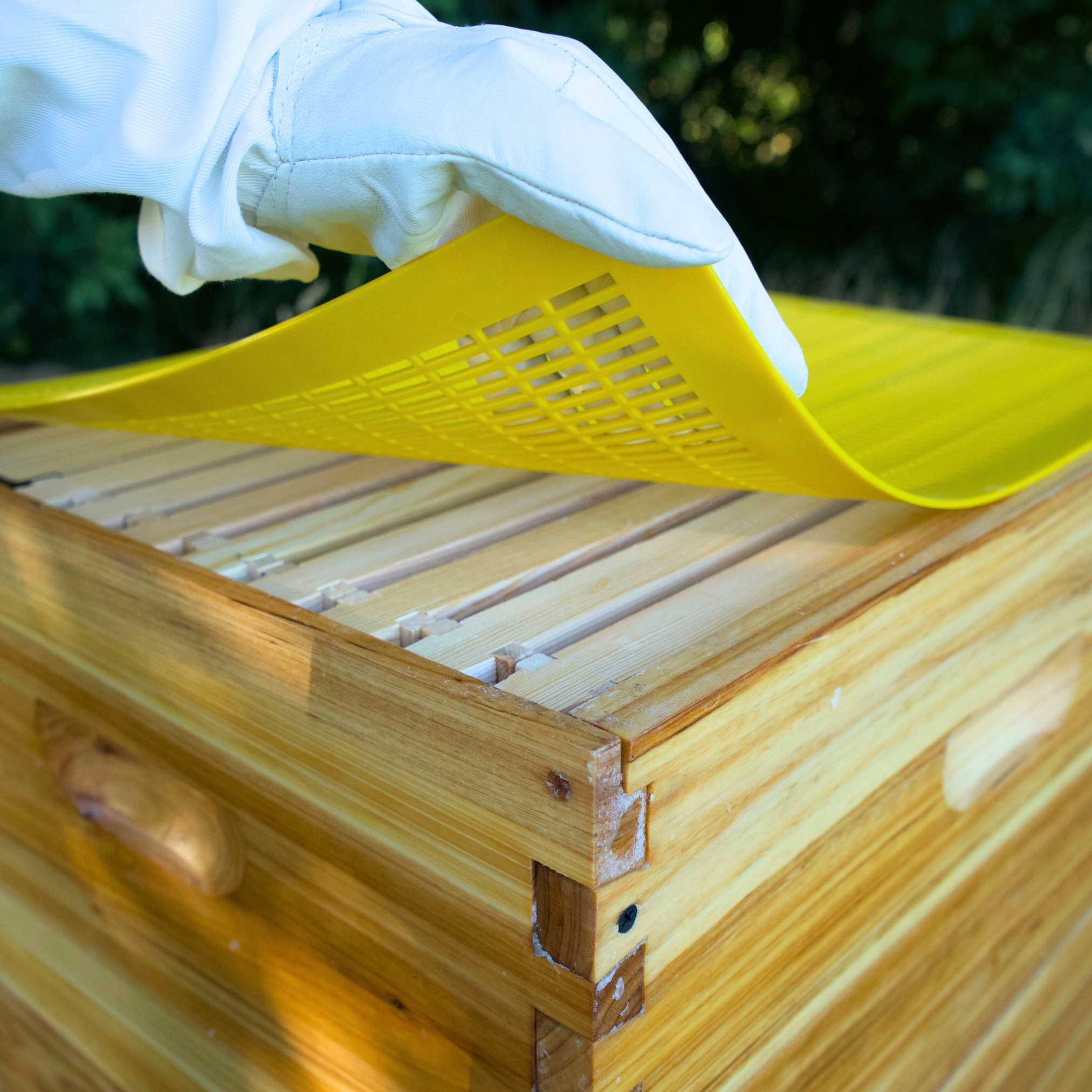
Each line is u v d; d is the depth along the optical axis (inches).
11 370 134.6
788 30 168.7
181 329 142.9
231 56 21.1
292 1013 27.1
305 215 23.5
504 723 18.0
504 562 27.6
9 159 24.5
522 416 25.1
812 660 21.7
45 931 37.9
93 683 29.9
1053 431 37.9
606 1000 18.8
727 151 178.5
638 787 17.6
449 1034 22.4
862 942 27.7
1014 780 33.7
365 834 22.5
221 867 27.7
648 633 22.1
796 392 25.5
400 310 21.2
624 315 19.7
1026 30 140.3
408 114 19.1
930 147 155.9
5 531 30.9
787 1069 26.0
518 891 19.2
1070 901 41.7
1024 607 31.5
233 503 33.6
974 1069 36.9
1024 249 149.4
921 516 29.3
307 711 22.5
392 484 36.4
